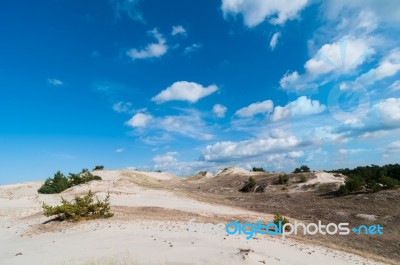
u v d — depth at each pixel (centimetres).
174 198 4016
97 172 7925
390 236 2422
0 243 1748
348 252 1891
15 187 5562
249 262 1205
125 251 1345
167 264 1146
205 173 10175
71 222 2083
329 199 3962
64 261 1223
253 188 5722
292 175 5900
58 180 5066
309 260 1464
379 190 3900
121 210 2653
